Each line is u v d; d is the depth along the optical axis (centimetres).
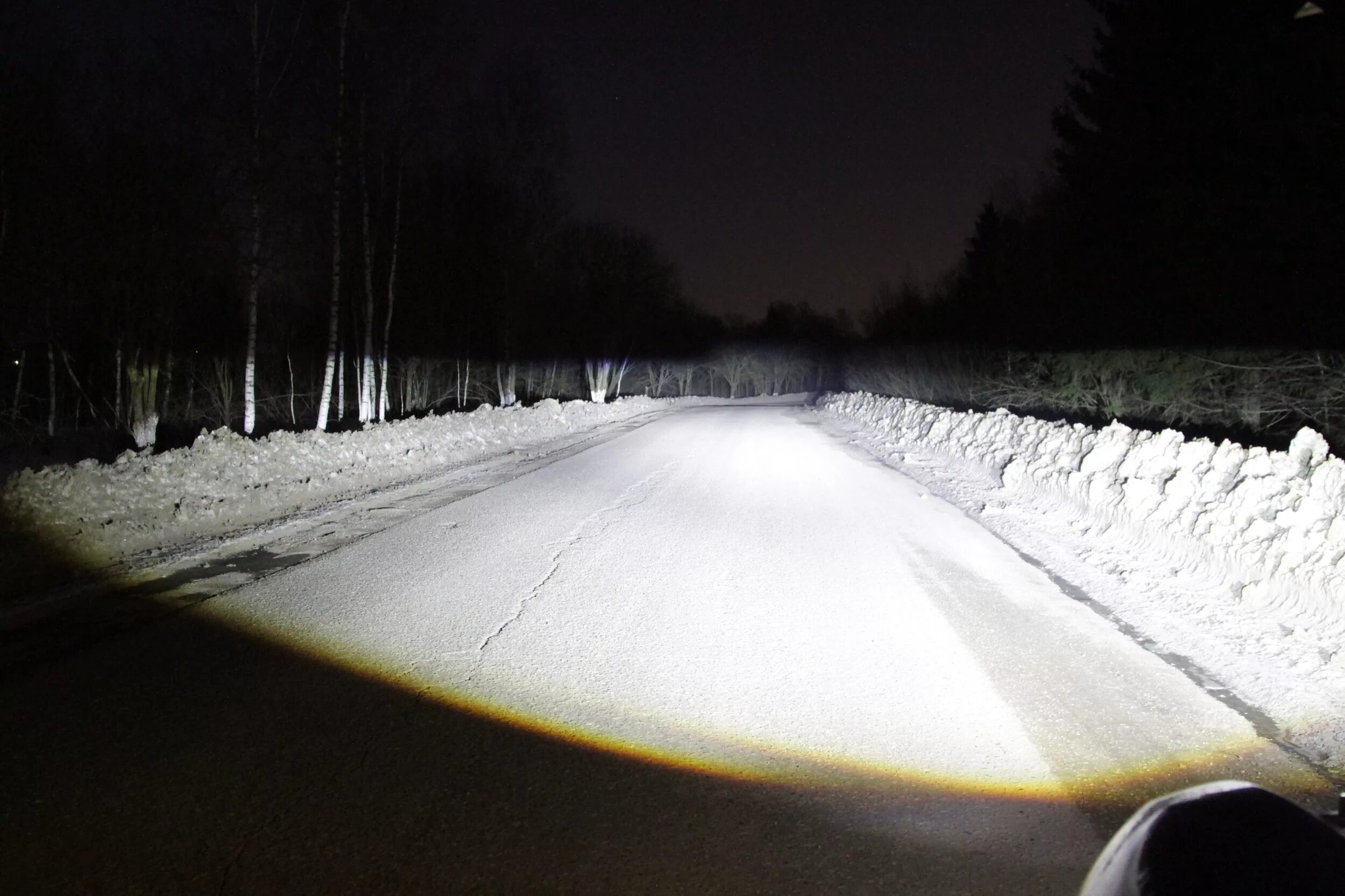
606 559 827
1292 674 515
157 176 1833
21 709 464
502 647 572
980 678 516
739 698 487
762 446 2055
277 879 311
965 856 326
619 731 443
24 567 718
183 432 2612
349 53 1877
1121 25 2098
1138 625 623
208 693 487
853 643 584
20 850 328
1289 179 1469
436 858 326
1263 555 665
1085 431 1190
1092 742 427
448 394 4044
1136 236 2005
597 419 2966
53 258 1777
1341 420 1467
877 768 401
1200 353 1770
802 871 317
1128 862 198
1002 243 3597
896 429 2233
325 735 434
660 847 334
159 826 346
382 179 2252
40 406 2719
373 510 1086
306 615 640
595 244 4362
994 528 1004
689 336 7650
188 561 806
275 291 2734
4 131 1673
